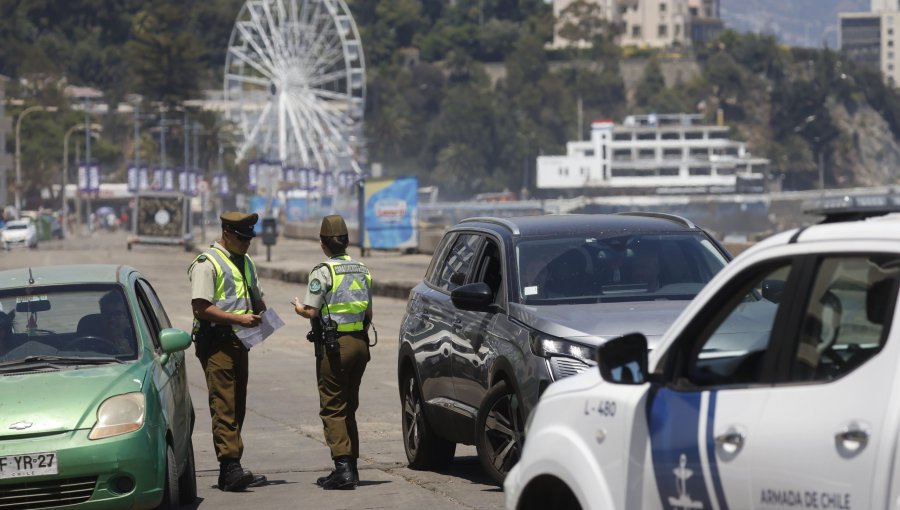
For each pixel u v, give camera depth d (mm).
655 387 12094
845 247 10547
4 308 23703
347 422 26000
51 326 23469
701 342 11938
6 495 20531
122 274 25031
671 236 25859
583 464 12758
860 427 9633
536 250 25344
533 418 14109
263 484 26766
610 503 12352
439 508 23625
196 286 25703
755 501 10523
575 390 13406
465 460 29469
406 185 139625
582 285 24547
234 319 25609
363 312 25812
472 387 24844
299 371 49312
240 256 26188
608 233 25828
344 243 25953
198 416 38031
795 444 10156
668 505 11617
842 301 10469
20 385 21609
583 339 21922
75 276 24625
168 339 23281
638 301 24047
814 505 9914
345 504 24266
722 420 11047
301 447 32125
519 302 24172
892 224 10406
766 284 19703
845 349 10266
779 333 10906
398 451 31172
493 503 23875
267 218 135000
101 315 23609
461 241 27922
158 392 22141
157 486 21172
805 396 10305
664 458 11656
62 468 20469
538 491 13898
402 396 28984
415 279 94562
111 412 21078
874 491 9422
